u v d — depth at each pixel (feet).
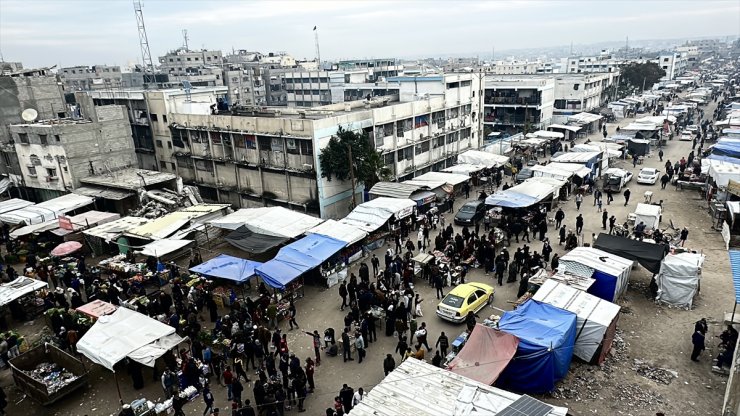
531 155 192.13
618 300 81.20
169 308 80.02
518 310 66.80
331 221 104.32
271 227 101.76
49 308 83.92
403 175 154.40
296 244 92.94
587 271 76.79
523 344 58.44
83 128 139.85
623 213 124.88
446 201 133.28
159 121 162.61
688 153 191.31
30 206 126.52
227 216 112.88
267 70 404.77
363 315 73.72
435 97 165.89
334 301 86.79
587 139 238.27
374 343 73.56
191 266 97.71
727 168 122.93
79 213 133.49
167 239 100.94
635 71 381.81
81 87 379.14
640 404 57.21
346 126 130.21
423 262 89.81
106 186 135.33
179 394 62.23
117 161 149.18
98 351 61.26
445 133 171.73
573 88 280.51
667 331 72.13
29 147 145.48
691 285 77.10
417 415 45.55
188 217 112.06
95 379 68.69
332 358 70.13
